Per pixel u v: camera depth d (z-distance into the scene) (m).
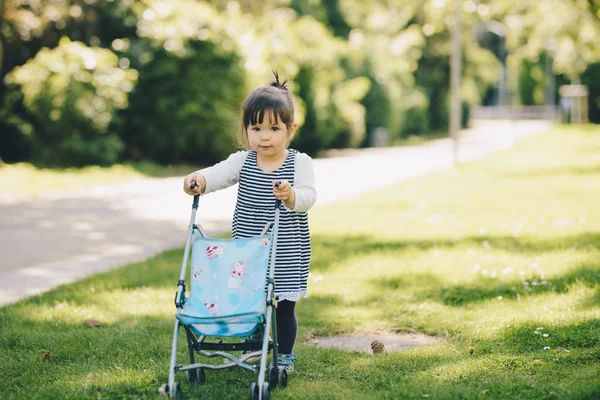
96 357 4.70
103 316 5.75
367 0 36.12
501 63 57.97
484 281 6.55
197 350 3.91
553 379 4.00
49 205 13.01
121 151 19.66
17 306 6.08
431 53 41.34
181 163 20.97
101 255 8.59
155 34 19.83
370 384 4.07
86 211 12.27
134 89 19.80
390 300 6.10
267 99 4.08
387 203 12.52
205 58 20.00
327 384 4.08
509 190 13.98
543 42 27.06
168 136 20.25
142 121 20.17
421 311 5.72
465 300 6.00
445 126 41.59
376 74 31.08
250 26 23.97
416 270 7.13
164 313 5.82
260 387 3.65
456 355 4.59
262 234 3.95
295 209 4.02
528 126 44.59
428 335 5.30
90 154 18.20
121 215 11.79
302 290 4.14
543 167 18.86
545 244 8.24
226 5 24.77
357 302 6.11
